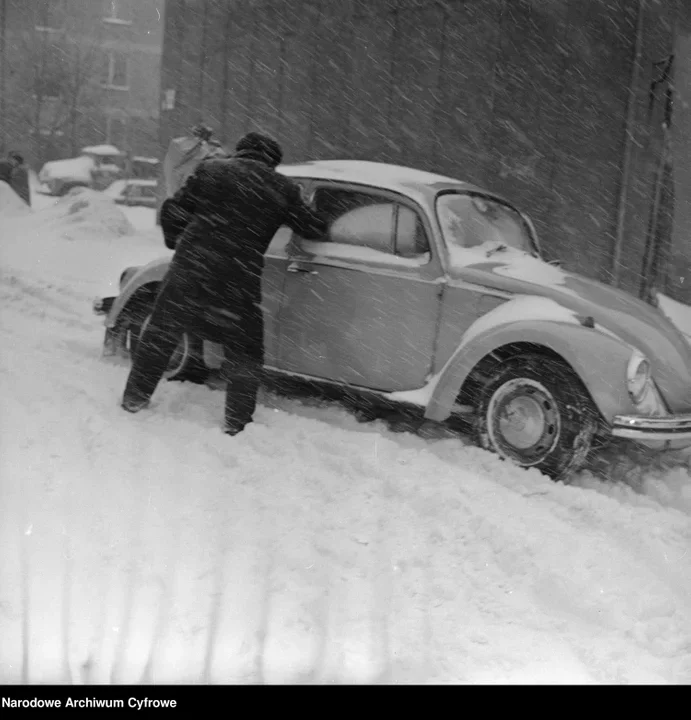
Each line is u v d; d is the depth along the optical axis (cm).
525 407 554
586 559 434
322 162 681
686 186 1038
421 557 424
